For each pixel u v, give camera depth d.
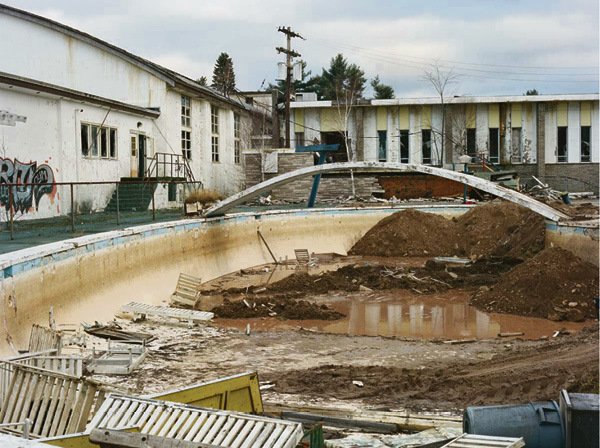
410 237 37.34
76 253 17.12
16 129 22.66
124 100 32.12
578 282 21.33
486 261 30.98
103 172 28.59
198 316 18.64
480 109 54.72
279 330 18.47
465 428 7.58
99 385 7.52
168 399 6.86
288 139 50.44
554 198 44.94
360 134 55.72
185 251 25.64
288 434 5.45
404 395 11.84
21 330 13.86
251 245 32.12
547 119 54.25
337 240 38.03
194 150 38.19
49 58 26.28
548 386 12.05
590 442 7.15
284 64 50.31
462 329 19.05
